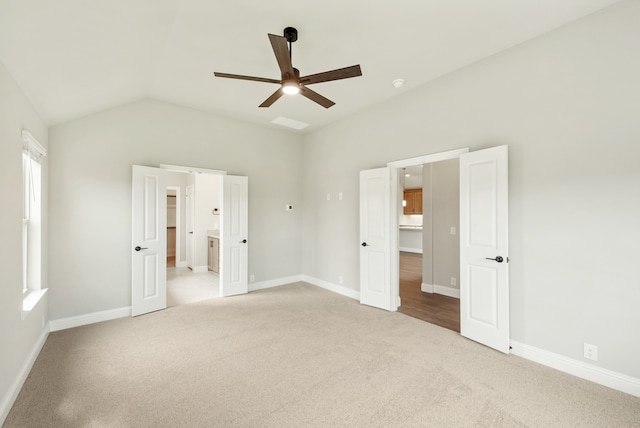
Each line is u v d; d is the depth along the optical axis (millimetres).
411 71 3252
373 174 4070
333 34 2568
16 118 2217
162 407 1963
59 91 2668
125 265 3730
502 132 2850
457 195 4562
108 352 2742
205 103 4109
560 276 2471
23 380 2240
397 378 2318
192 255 6715
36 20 1735
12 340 2059
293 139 5512
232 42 2670
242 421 1835
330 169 4992
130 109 3791
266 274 5160
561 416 1882
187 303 4246
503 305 2719
